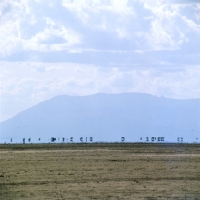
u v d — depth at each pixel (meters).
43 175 102.81
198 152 177.50
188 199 76.44
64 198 76.25
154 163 128.50
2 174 104.81
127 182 92.69
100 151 182.75
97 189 84.56
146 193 80.81
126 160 137.38
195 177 100.31
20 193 80.81
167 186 88.19
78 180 95.19
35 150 193.25
